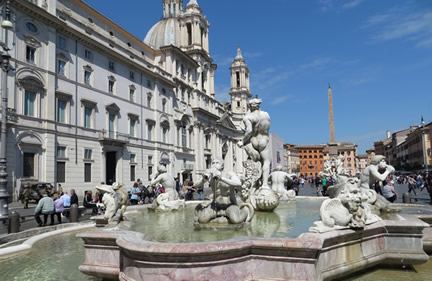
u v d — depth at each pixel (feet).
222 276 12.23
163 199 29.84
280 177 33.96
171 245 12.16
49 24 92.43
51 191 66.03
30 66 85.92
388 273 16.21
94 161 107.65
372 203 22.75
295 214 24.17
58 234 28.09
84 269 15.23
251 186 26.50
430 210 24.34
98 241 15.17
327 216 14.73
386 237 16.89
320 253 13.66
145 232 17.51
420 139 262.88
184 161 171.83
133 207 32.76
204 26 208.74
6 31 79.66
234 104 290.56
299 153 444.14
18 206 69.72
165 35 207.72
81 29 108.99
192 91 186.39
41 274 17.20
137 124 133.49
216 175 18.63
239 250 12.61
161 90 152.25
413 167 283.38
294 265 12.74
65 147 96.68
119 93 123.44
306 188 132.36
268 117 27.30
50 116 91.04
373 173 23.71
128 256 13.03
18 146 81.30
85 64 107.14
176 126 164.96
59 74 96.22
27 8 84.53
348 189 15.51
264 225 19.10
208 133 204.64
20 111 82.58
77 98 102.68
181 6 228.02
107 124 115.65
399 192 97.96
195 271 11.98
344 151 349.41
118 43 134.00
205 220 18.67
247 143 27.58
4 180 41.45
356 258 15.35
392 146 405.39
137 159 131.44
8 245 25.52
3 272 17.65
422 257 16.08
